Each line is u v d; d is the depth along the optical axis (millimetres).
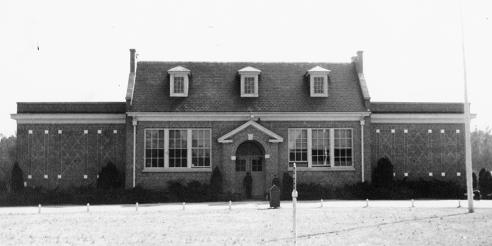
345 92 43250
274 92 42844
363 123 42094
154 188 40656
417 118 43812
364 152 41938
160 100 41625
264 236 19875
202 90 42531
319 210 29844
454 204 34375
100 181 40781
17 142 42062
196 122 41375
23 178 41656
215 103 41812
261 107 41844
